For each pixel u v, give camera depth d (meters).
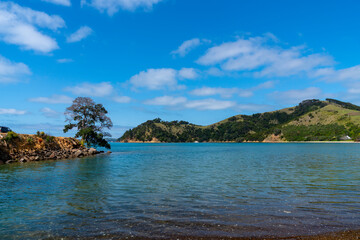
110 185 17.41
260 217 9.98
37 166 30.86
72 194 14.43
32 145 43.12
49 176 22.09
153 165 32.88
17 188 16.31
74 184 17.89
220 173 24.05
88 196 13.88
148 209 11.17
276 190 15.29
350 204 11.87
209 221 9.54
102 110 69.81
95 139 68.00
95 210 11.09
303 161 36.81
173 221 9.55
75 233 8.46
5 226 9.17
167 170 26.86
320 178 19.98
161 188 16.19
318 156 47.62
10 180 19.72
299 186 16.58
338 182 18.03
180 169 27.92
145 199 13.10
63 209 11.28
